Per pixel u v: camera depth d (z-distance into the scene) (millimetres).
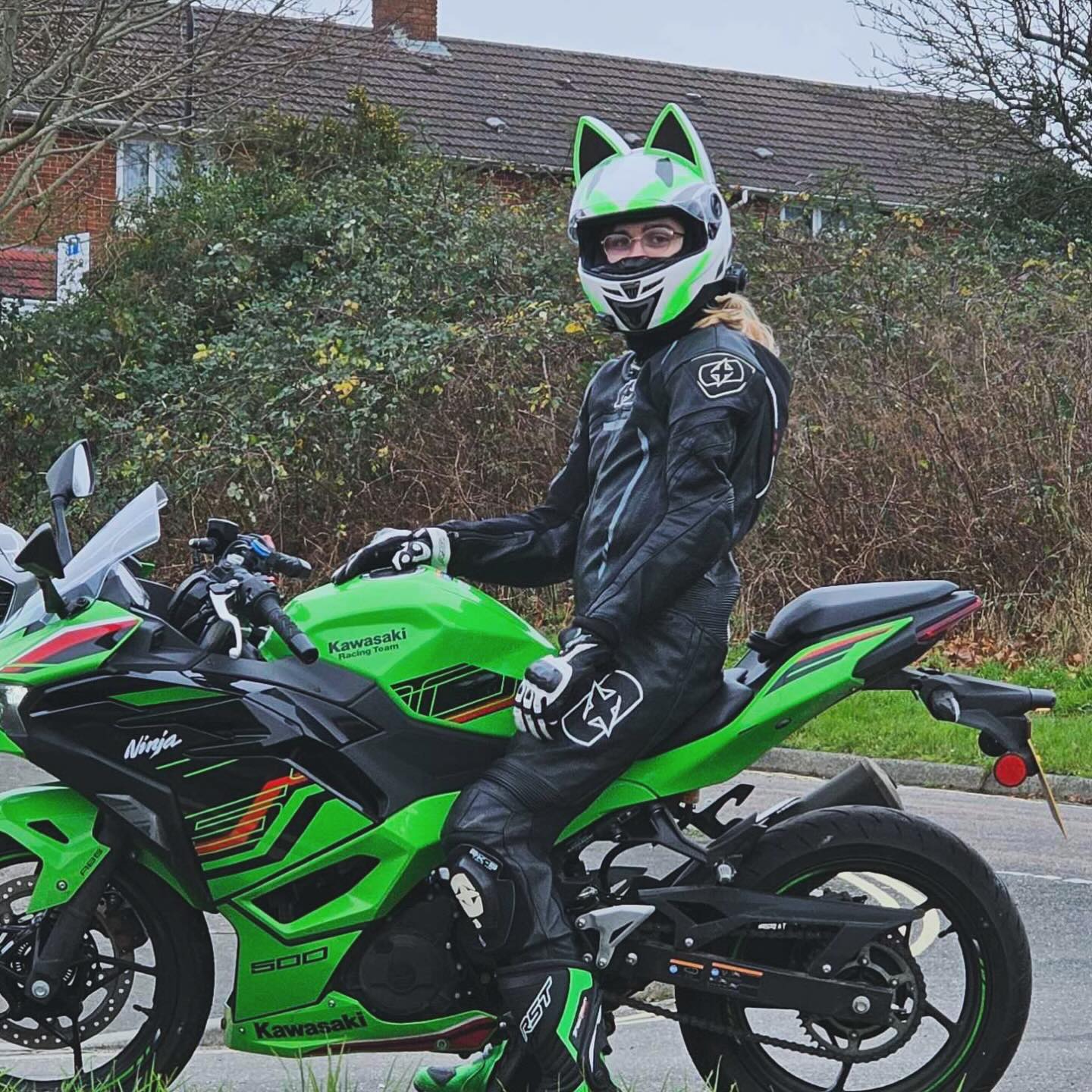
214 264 19188
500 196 20281
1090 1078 4695
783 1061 5000
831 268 16688
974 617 13180
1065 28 23812
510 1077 3811
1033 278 17531
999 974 3902
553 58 32031
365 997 3830
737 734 3857
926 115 25672
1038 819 8883
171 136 19422
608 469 3998
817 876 3961
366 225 18719
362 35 20344
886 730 10547
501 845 3725
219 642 3887
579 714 3770
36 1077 4734
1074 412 13719
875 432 14109
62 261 20406
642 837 3904
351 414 15305
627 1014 5523
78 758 3812
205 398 16141
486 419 15312
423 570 4012
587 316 15758
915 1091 3939
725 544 3754
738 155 30391
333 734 3836
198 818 3828
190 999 3982
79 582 3916
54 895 3846
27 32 17094
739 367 3828
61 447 17312
